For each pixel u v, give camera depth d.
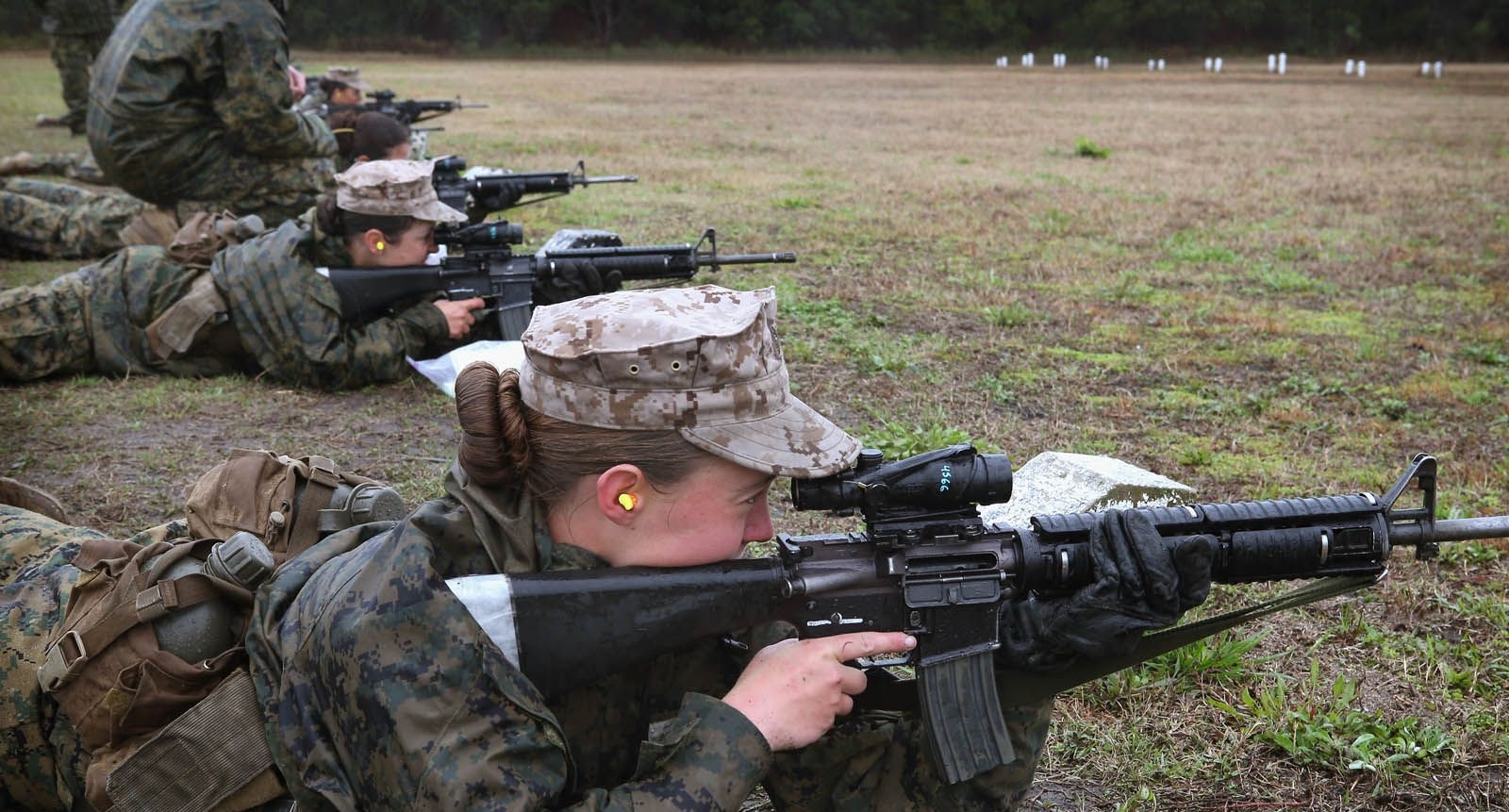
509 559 2.02
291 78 9.52
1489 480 5.42
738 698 1.98
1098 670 2.26
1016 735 2.26
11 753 2.45
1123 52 65.69
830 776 2.30
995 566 2.10
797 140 20.20
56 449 5.27
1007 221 12.15
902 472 2.05
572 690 2.09
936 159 17.61
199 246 6.32
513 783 1.85
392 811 1.87
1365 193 14.47
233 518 2.58
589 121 23.39
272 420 5.71
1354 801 3.12
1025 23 67.94
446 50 58.81
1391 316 8.60
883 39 66.12
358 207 5.94
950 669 2.10
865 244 10.82
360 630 1.89
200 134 7.77
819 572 2.06
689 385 1.89
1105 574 2.05
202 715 2.14
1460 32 64.50
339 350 5.93
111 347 6.15
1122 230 11.73
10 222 8.90
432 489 4.94
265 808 2.16
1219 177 15.86
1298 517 2.18
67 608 2.41
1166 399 6.57
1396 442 5.99
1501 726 3.44
